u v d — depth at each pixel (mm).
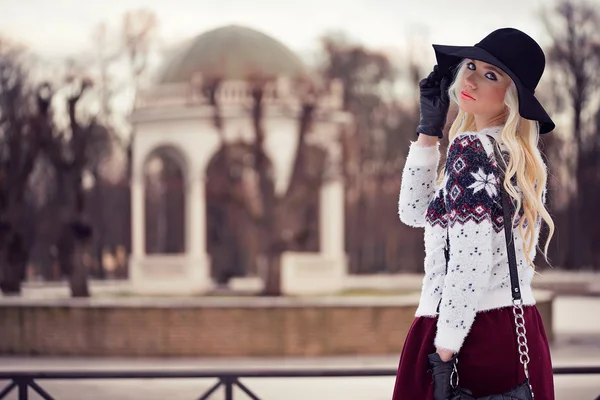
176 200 59438
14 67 42344
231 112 25922
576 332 24328
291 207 24375
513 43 3439
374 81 57562
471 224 3193
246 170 36062
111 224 59094
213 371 6027
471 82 3488
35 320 19906
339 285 27828
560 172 58312
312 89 26156
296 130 26094
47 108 25875
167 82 27609
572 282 43844
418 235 56875
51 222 36625
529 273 3439
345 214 60938
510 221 3303
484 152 3293
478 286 3180
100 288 31375
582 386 14727
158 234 60656
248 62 27031
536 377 3334
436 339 3236
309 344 19359
